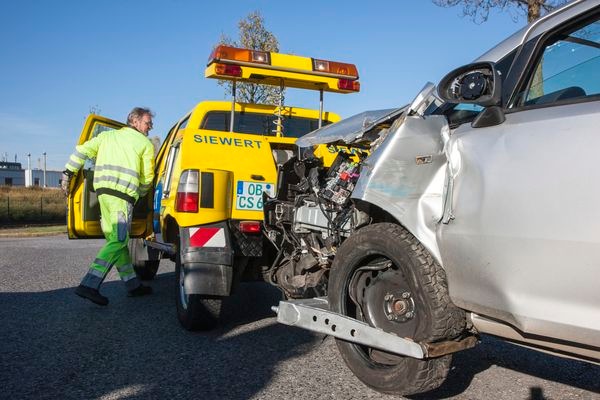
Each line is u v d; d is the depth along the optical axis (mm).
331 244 4164
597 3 2662
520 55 2924
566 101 2574
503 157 2639
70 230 6871
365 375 3486
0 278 8266
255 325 5434
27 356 4418
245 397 3570
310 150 4812
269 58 5457
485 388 3758
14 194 39219
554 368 4195
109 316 5820
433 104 3416
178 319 5352
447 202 2893
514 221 2508
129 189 6234
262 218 5148
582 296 2281
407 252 3105
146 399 3537
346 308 3625
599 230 2209
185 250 4816
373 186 3357
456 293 2861
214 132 5273
